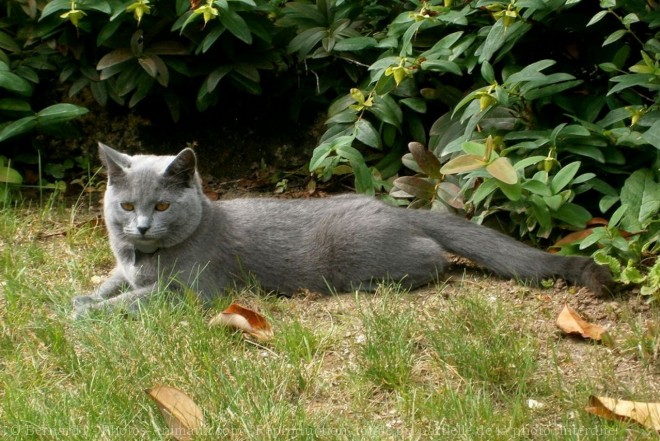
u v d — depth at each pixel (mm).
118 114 2564
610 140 2191
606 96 2236
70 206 2445
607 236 2102
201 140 2574
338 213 2201
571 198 2168
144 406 1843
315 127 2551
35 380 1908
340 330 2021
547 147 2213
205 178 2562
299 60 2453
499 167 2113
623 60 2223
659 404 1822
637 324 2010
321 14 2479
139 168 2123
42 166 2518
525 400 1861
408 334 1981
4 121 2459
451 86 2354
